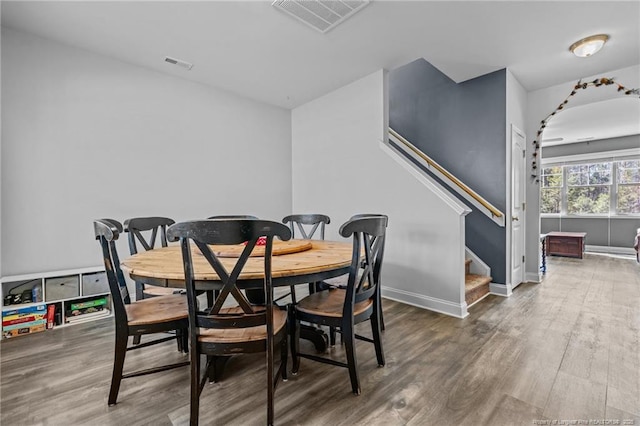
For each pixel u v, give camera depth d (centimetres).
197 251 200
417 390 160
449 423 135
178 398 155
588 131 600
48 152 266
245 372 180
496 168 341
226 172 387
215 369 170
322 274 157
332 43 277
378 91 334
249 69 328
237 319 131
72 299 260
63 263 272
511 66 323
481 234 355
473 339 221
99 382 170
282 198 445
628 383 164
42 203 262
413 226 303
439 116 394
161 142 333
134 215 313
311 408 146
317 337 208
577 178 719
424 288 294
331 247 221
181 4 221
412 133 425
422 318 266
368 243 171
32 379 172
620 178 662
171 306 172
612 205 671
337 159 384
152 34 260
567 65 320
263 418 139
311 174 423
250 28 252
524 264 391
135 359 196
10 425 135
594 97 346
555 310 284
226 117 387
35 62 260
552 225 749
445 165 389
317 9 228
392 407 146
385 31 257
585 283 384
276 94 398
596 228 688
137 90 316
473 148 361
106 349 211
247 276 136
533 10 228
